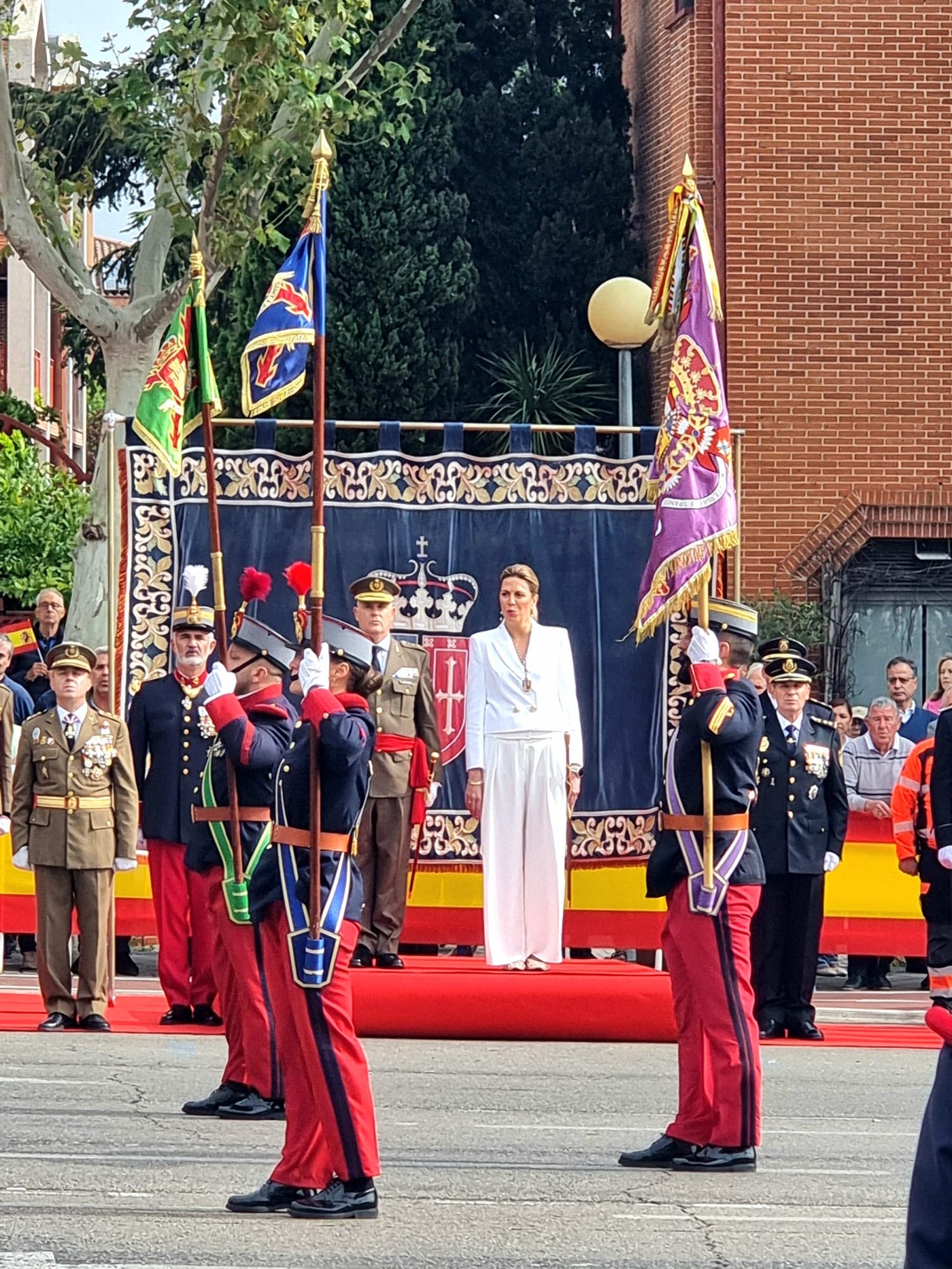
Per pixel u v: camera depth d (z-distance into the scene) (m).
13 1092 8.99
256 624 8.35
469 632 12.88
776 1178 7.66
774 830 11.46
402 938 12.84
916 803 11.31
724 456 9.57
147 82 16.28
